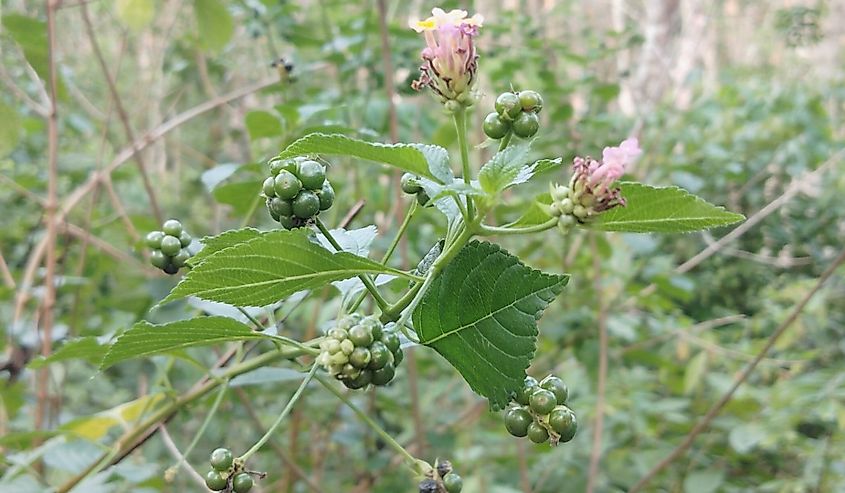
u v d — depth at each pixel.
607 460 0.37
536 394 0.13
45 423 0.30
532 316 0.13
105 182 0.32
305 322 0.38
